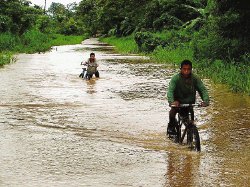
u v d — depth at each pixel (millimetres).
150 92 15234
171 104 8242
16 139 8836
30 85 16750
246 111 12078
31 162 7285
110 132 9594
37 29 55688
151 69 23281
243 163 7387
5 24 39844
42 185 6188
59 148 8211
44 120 10719
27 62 27672
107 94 14766
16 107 12344
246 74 16703
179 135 8852
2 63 25609
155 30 42031
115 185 6238
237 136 9359
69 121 10633
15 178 6469
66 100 13539
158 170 6973
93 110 12016
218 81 17891
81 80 18484
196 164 7316
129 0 60156
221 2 20250
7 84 16969
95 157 7652
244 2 19641
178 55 28047
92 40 83188
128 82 17891
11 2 42312
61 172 6789
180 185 6293
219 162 7441
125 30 60938
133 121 10688
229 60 20766
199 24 34219
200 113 11859
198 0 39062
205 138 9195
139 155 7824
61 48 48156
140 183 6352
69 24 92250
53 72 21562
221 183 6391
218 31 21297
